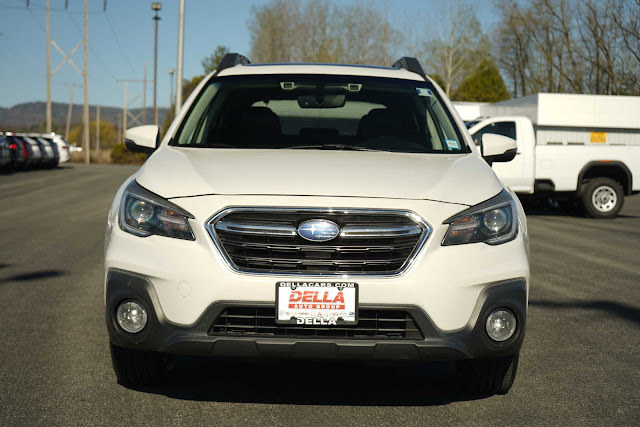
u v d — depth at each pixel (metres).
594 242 10.48
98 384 3.97
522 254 3.56
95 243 9.45
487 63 47.94
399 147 4.46
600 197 14.56
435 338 3.38
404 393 3.95
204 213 3.43
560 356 4.68
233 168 3.72
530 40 42.50
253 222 3.41
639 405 3.78
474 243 3.48
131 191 3.64
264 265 3.40
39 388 3.89
